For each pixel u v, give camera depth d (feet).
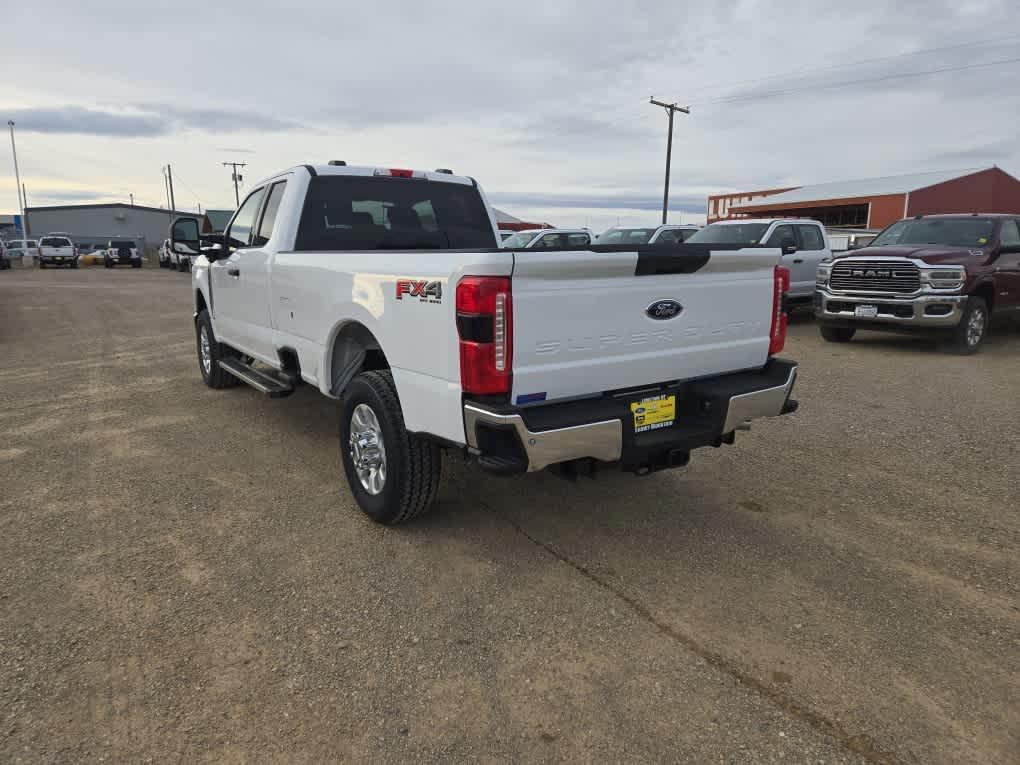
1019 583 11.00
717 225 42.22
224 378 23.36
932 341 35.22
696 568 11.45
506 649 9.27
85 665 8.84
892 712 8.09
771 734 7.75
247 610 10.13
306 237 16.34
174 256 112.98
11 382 25.27
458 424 10.30
